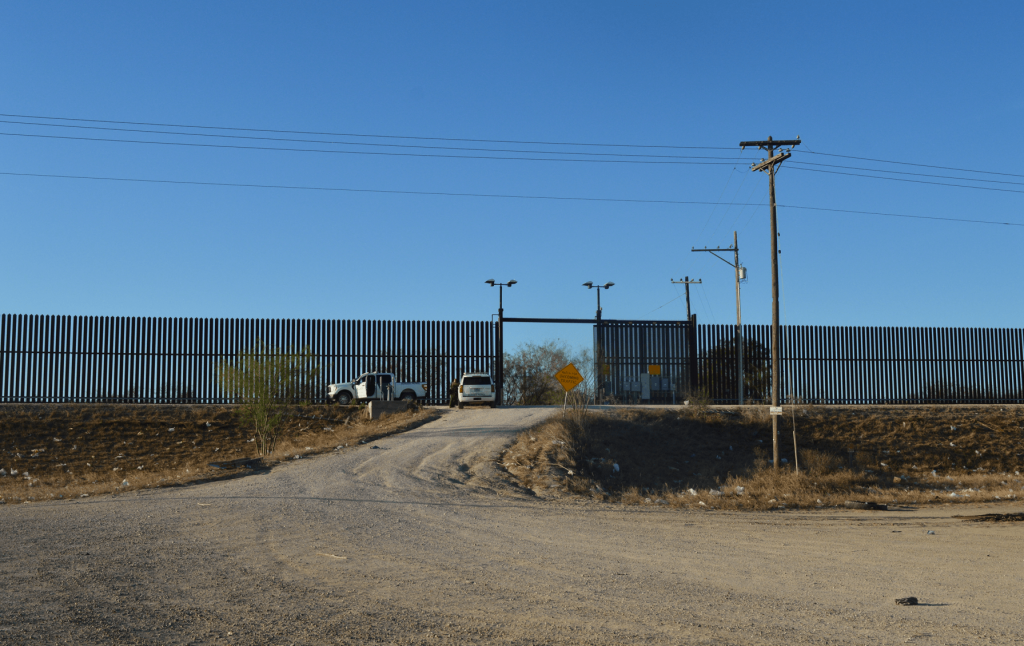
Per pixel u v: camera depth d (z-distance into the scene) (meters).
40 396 38.50
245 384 30.77
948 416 38.44
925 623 7.27
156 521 14.24
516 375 55.56
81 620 6.95
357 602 7.82
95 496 19.19
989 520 17.66
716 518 17.50
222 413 37.34
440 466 24.06
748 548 12.59
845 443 34.75
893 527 16.28
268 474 22.64
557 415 33.69
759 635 6.73
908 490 25.22
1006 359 45.88
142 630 6.64
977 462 33.38
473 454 26.22
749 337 44.09
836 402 43.94
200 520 14.39
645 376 42.88
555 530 14.29
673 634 6.73
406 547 11.70
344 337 42.16
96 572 9.32
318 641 6.35
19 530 13.09
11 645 6.10
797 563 11.04
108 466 29.61
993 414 39.09
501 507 17.91
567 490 21.92
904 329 45.16
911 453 33.84
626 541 13.06
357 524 14.16
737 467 30.36
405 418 35.16
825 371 44.12
